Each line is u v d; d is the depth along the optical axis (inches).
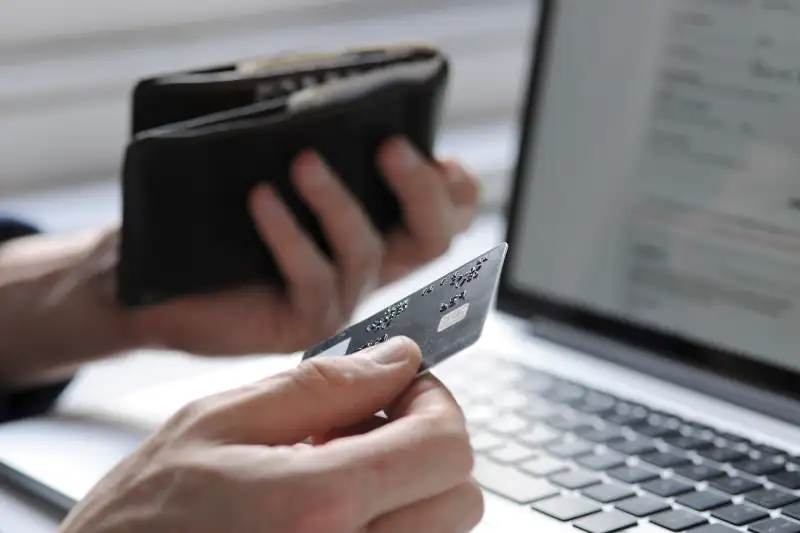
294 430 21.1
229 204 33.1
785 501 27.2
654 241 36.4
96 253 37.2
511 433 31.1
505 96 65.4
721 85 35.0
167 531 19.7
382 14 60.3
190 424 21.0
